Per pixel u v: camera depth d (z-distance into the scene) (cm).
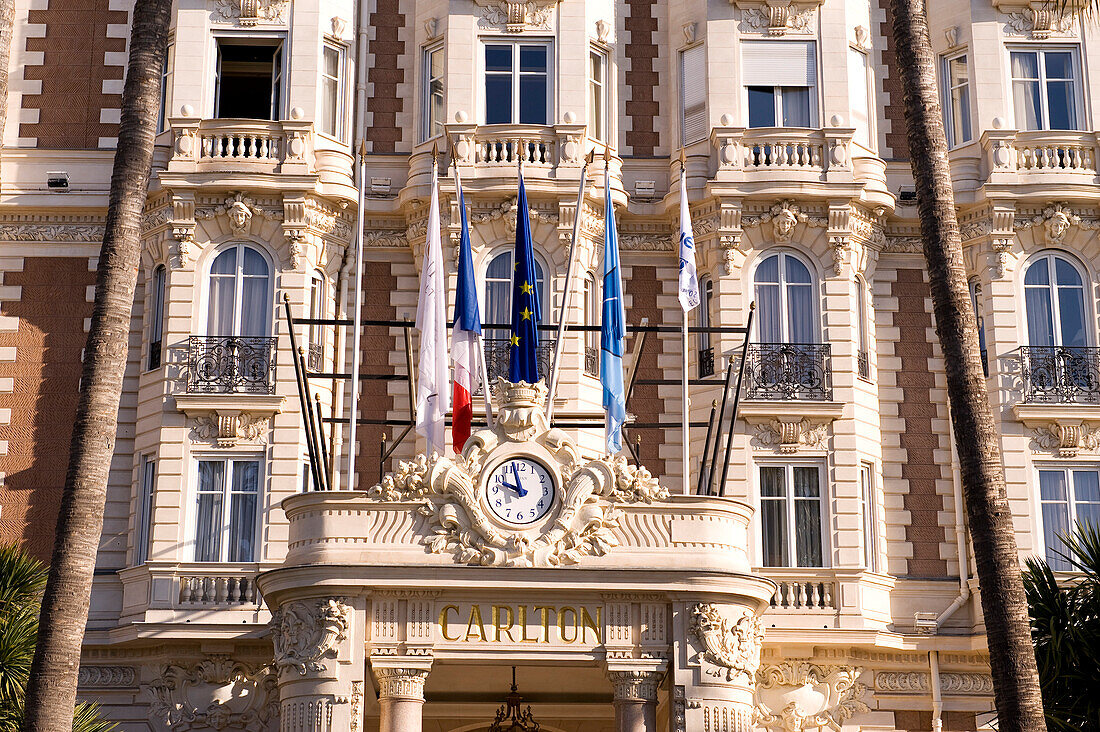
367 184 3906
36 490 3738
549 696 3616
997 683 2392
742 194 3794
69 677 2398
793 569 3616
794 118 3944
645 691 3019
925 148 2658
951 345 2558
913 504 3794
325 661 2992
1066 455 3725
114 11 4053
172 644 3525
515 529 3059
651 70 4053
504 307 3788
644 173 3969
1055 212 3834
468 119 3856
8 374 3816
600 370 3572
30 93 3984
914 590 3725
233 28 3894
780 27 3962
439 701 3603
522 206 3447
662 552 3084
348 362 3809
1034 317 3841
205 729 3488
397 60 4019
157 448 3653
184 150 3766
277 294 3731
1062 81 3991
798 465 3722
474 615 3038
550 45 3934
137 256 2639
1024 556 3650
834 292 3794
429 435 3306
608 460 3128
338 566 3016
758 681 3584
